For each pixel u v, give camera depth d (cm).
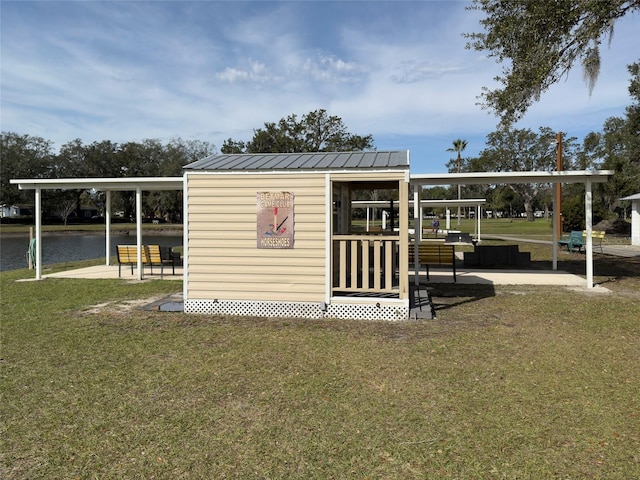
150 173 5628
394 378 385
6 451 269
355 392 355
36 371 405
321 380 381
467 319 600
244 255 627
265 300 623
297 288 616
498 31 901
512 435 285
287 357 442
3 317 620
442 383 372
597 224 2689
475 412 318
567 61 870
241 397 347
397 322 585
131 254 1028
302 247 612
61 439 284
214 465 255
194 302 641
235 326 565
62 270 1191
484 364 418
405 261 593
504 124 975
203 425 302
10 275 1088
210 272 636
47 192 5094
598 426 296
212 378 387
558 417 309
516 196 6600
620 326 559
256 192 619
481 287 870
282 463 256
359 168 590
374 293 649
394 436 286
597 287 856
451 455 263
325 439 283
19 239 3334
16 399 344
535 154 4706
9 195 4884
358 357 441
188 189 635
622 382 372
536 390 356
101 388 366
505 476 242
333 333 530
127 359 439
